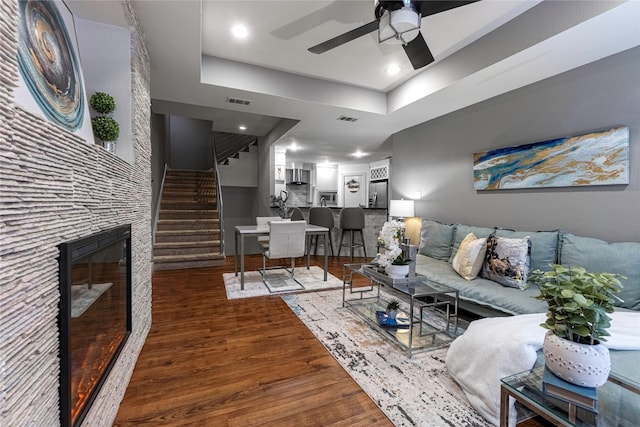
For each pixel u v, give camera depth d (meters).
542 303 2.11
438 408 1.60
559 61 2.51
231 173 7.45
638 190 2.24
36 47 0.97
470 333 1.78
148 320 2.48
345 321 2.78
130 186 1.79
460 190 3.91
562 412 1.08
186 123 8.45
